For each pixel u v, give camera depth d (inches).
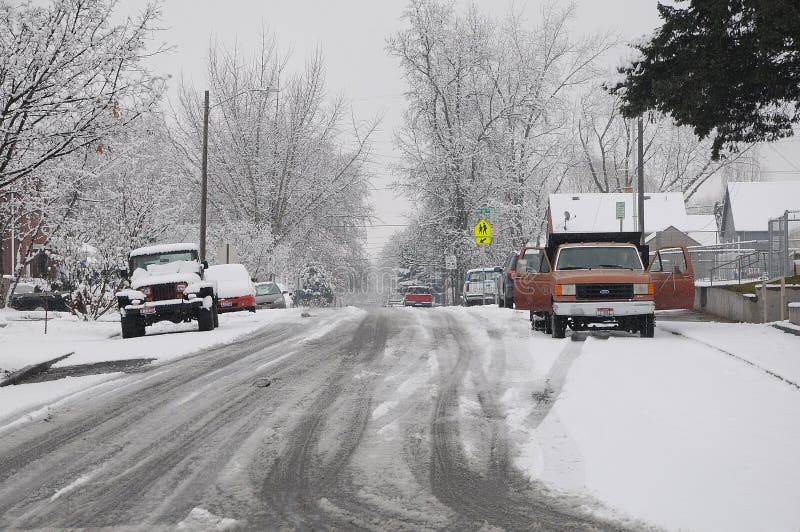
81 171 1739.7
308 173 4874.5
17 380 1169.4
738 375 987.3
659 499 530.3
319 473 632.4
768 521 478.0
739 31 1464.1
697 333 1481.3
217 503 557.3
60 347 1530.5
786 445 647.8
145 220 2679.6
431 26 4512.8
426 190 4645.7
